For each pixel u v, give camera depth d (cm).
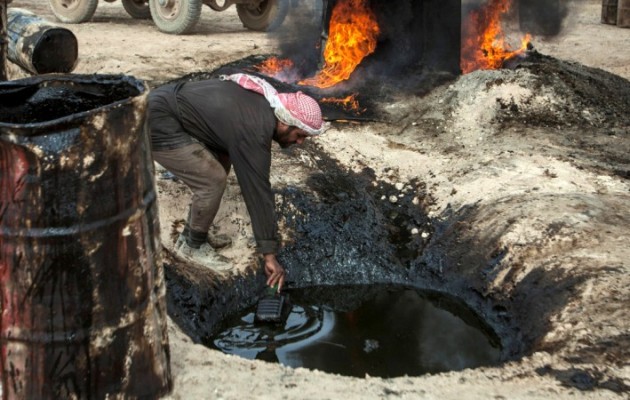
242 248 519
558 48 1102
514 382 350
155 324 301
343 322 470
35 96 306
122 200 274
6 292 271
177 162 436
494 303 471
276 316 457
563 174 578
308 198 562
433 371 413
